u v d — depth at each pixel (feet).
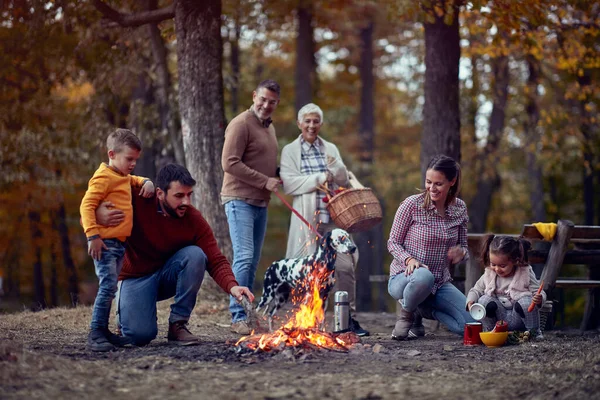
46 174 51.88
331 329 23.08
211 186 28.58
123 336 17.22
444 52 34.12
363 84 70.85
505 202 79.25
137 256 17.72
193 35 28.58
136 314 17.25
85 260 69.51
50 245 62.54
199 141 28.66
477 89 57.52
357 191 21.54
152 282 17.78
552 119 54.70
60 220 60.64
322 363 15.02
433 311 20.10
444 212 19.60
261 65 78.23
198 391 12.44
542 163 59.52
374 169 70.18
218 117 28.86
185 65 28.78
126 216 16.79
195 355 15.66
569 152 59.47
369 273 64.49
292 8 56.03
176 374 13.70
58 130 48.62
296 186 22.82
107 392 12.23
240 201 21.93
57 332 20.31
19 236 63.98
